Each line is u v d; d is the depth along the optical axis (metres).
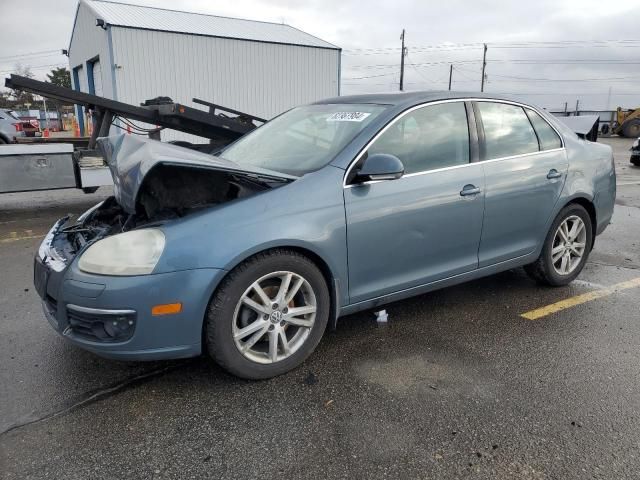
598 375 3.03
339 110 3.69
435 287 3.59
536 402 2.75
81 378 2.99
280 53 21.38
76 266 2.64
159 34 18.64
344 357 3.23
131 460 2.31
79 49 23.28
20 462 2.29
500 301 4.19
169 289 2.54
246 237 2.68
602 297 4.29
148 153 2.81
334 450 2.37
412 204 3.27
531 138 4.05
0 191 7.32
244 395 2.81
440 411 2.67
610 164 4.64
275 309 2.88
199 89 19.80
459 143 3.59
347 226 3.02
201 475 2.22
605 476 2.21
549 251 4.24
